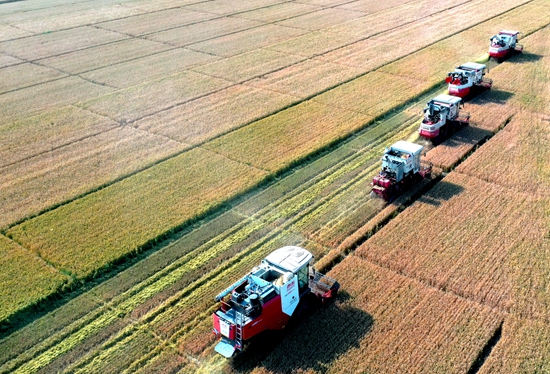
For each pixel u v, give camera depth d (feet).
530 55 197.16
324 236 102.17
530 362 71.31
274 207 113.70
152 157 136.15
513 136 137.18
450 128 140.46
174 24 262.67
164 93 177.99
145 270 95.55
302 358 73.46
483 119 147.84
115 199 117.60
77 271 94.53
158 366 74.79
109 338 81.05
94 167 132.26
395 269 90.99
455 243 96.37
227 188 119.75
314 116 155.33
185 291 89.61
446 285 86.12
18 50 229.04
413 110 158.30
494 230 99.60
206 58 212.02
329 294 83.15
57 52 225.15
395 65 193.98
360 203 113.09
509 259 91.45
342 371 71.00
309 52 213.66
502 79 175.73
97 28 258.57
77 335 81.82
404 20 254.27
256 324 73.10
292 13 277.23
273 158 132.46
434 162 126.11
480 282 86.38
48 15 282.97
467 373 70.28
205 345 77.77
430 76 181.47
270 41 230.68
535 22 238.27
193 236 105.09
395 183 112.16
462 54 201.98
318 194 117.50
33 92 184.85
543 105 155.12
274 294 75.15
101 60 214.28
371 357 72.90
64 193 120.98
